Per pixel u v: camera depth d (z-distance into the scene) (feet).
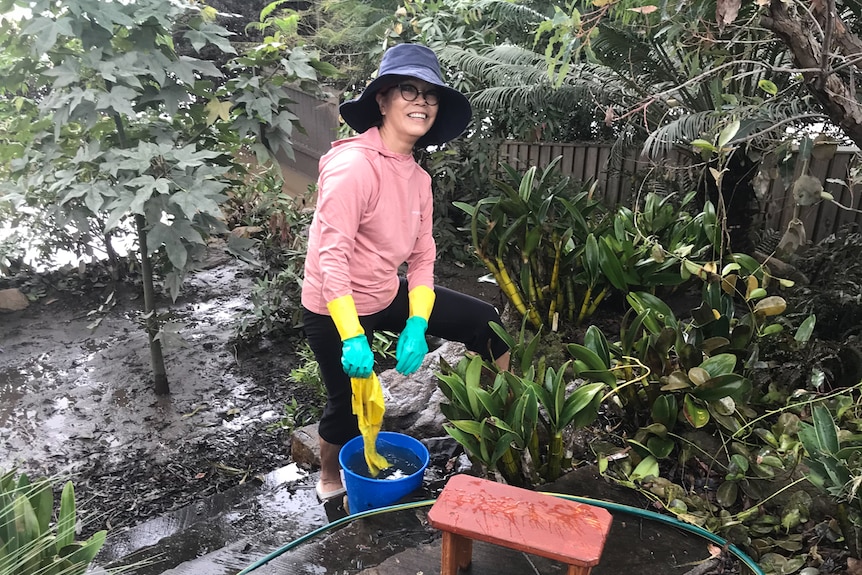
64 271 17.60
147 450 10.83
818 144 6.64
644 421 7.62
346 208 6.33
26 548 4.64
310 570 6.38
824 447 5.44
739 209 13.21
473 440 6.68
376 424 6.79
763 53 9.89
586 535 4.76
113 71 9.34
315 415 11.68
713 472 7.09
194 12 11.16
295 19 12.41
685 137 10.27
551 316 11.48
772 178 7.20
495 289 16.62
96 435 11.25
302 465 9.78
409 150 6.87
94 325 14.30
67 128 10.84
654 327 7.94
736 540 6.04
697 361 7.00
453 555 5.12
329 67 12.13
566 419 6.55
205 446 10.93
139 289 17.22
